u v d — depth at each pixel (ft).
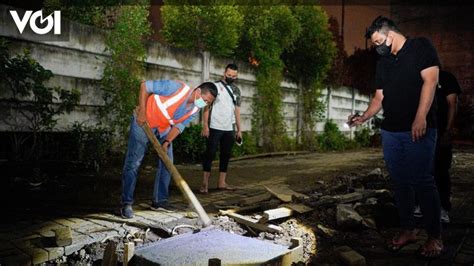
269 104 35.19
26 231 10.06
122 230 10.50
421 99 9.10
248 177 21.26
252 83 34.06
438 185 12.30
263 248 9.26
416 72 9.32
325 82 47.55
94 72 22.03
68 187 16.14
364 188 17.90
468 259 9.36
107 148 21.94
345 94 50.08
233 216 12.17
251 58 35.81
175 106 12.38
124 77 22.49
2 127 17.78
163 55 25.99
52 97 18.67
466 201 15.99
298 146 40.19
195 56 28.45
